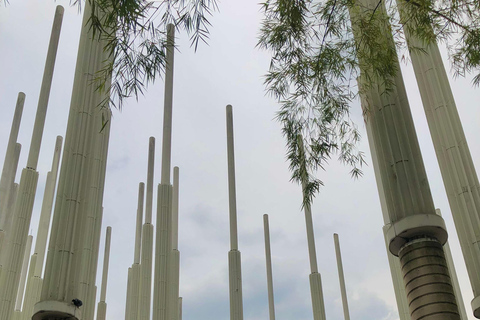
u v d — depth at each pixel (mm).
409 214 10289
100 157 22016
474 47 10430
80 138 15094
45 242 32531
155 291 26328
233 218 29328
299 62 10727
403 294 26422
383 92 11234
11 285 25641
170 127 29469
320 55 10594
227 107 32531
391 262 27391
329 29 10336
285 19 10016
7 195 29672
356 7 11320
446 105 16875
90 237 20531
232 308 26938
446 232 10102
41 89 27688
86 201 14484
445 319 9180
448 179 16219
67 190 14242
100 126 16469
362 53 10867
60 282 12984
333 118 11430
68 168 14578
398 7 11117
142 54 7020
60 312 12562
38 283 30938
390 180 10820
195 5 6766
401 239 10320
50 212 33594
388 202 10758
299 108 11641
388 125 11234
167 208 28203
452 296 9508
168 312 26125
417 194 10461
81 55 16344
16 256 26203
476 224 15164
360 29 10969
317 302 32312
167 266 27000
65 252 13398
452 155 16266
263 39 10648
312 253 34000
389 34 11180
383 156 11102
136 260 33781
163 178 28797
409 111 11383
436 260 9781
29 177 27516
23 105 31625
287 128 11734
